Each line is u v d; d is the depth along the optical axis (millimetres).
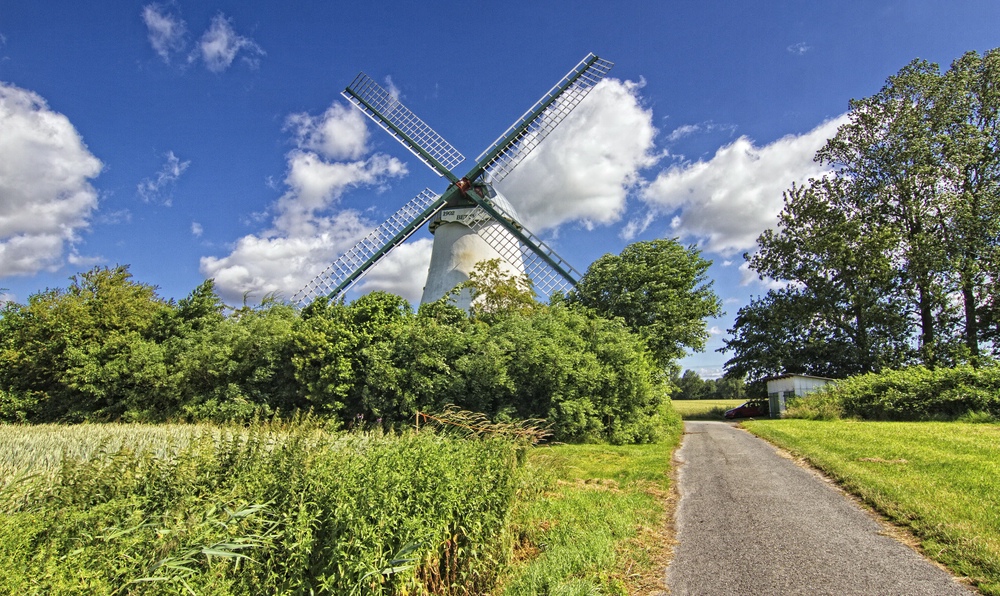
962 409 24672
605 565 6422
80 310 26016
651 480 11438
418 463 6023
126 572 3666
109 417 22578
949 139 35469
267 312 24484
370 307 22344
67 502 4578
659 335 31156
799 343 42406
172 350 23500
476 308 27094
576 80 35125
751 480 11297
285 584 4445
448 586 5906
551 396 19312
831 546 6930
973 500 8219
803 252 41938
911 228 38281
